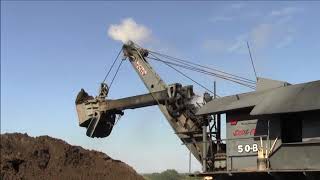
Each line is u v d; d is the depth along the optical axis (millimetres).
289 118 17953
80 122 26828
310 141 16938
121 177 30984
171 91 23594
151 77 25234
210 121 20922
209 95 22328
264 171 17594
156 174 45125
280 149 17594
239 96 19812
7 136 32719
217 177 19641
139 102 24969
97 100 26406
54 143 32406
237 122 19297
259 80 20016
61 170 29828
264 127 18453
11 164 29078
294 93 17562
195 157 22516
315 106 16375
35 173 29141
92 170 30766
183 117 23234
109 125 26406
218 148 20453
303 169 16734
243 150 18906
